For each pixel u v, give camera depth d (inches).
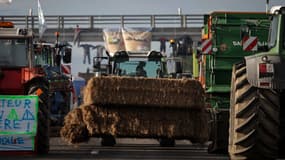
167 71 1652.3
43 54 1691.7
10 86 1146.0
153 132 1021.8
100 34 3036.4
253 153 775.1
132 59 1664.6
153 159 1004.6
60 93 1723.7
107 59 1694.1
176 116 1026.1
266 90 768.9
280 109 803.4
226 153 1098.7
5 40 1183.6
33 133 1076.5
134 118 1021.2
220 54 1238.3
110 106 1023.0
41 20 2723.9
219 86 1220.5
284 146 807.1
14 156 1058.1
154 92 1016.9
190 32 3006.9
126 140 1424.7
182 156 1062.4
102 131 1022.4
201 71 1315.2
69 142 1051.9
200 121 1032.2
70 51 1625.2
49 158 1018.1
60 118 1713.8
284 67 743.1
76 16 3107.8
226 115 1099.9
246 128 767.1
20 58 1180.5
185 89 1021.8
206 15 1332.4
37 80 1141.7
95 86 1016.9
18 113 1077.8
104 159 999.0
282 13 823.1
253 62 757.3
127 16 3125.0
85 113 1024.9
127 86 1016.2
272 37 852.6
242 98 769.6
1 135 1069.1
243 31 1236.5
